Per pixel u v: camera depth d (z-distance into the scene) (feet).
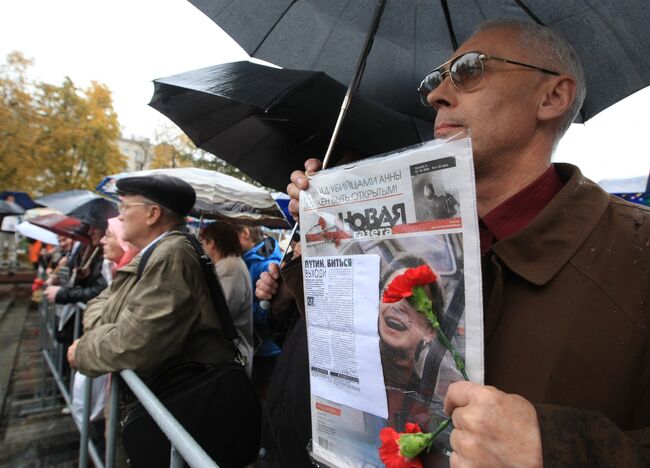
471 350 1.84
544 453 1.61
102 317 6.04
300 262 3.48
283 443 4.05
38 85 53.62
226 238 8.77
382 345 2.24
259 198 12.92
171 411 4.92
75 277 11.77
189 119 5.58
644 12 3.18
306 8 5.01
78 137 56.44
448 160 1.91
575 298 2.20
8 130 50.39
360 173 2.33
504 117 2.75
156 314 5.07
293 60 5.45
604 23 3.44
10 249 45.98
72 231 13.84
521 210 2.71
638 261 2.21
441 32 4.73
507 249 2.41
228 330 5.84
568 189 2.54
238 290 8.26
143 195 6.48
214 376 5.21
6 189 50.88
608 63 3.62
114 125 62.23
